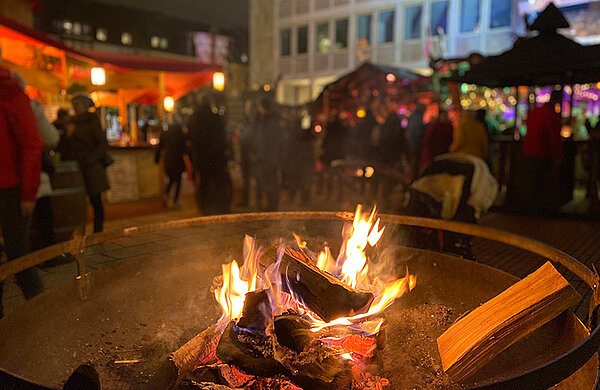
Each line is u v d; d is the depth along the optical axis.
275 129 7.06
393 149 8.19
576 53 6.64
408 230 3.68
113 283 2.36
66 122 6.80
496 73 7.25
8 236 2.78
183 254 2.72
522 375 1.08
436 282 2.51
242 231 5.45
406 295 2.38
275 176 7.09
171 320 2.12
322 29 25.95
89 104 5.09
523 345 1.79
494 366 1.70
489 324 1.66
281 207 7.53
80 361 1.74
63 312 2.03
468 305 2.27
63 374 1.65
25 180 2.69
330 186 8.66
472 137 5.92
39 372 1.64
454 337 1.77
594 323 1.49
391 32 23.00
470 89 12.80
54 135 3.89
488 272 2.37
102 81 8.87
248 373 1.47
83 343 1.88
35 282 2.88
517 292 1.76
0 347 1.62
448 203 3.63
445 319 2.12
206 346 1.62
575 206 7.54
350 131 8.78
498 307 1.74
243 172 7.62
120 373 1.66
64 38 32.28
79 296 2.15
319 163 9.19
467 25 20.28
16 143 2.71
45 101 9.79
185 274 2.60
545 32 7.30
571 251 4.78
